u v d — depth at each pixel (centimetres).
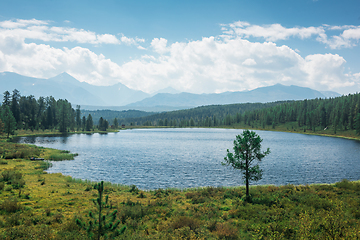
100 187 1080
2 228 1349
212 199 2377
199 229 1398
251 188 2992
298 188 2866
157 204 2153
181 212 1827
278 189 2811
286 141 13388
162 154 7888
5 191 2412
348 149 9562
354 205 1912
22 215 1609
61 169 4934
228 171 5134
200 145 11019
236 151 2492
